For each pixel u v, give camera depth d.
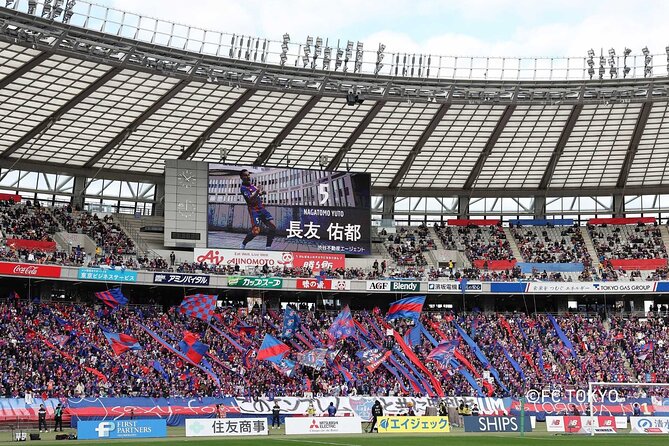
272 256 81.94
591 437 51.94
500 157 89.81
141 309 76.81
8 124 74.19
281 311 82.50
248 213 82.00
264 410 62.94
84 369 64.31
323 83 74.44
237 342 75.00
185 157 85.06
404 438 48.94
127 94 71.31
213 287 78.31
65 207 84.94
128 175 88.44
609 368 79.50
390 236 95.00
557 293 85.81
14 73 65.00
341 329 75.75
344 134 84.00
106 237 83.25
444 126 83.00
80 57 63.56
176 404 60.97
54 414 55.47
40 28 60.84
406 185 96.06
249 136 82.81
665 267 90.81
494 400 68.62
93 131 77.62
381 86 75.62
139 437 48.56
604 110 79.62
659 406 69.44
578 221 99.50
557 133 84.56
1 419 55.03
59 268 71.62
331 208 84.44
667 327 85.06
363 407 65.44
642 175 94.50
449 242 95.50
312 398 64.62
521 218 99.94
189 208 80.50
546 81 77.06
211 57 69.50
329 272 83.19
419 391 72.19
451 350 74.75
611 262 92.88
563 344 82.94
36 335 66.75
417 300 79.81
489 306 90.00
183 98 73.50
